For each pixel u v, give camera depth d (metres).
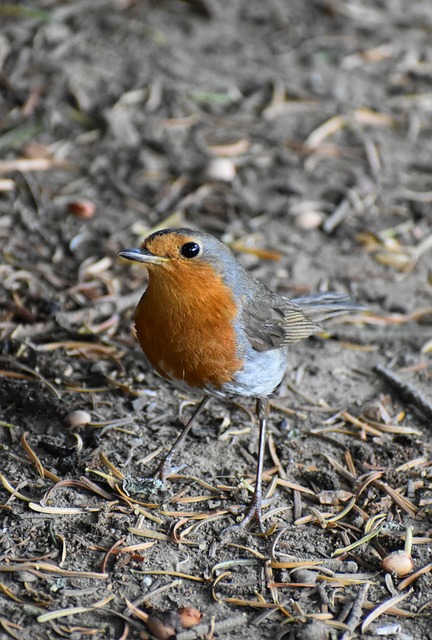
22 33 16.38
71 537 8.22
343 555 8.23
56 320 11.08
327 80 16.44
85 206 13.19
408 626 7.56
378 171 14.55
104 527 8.34
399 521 8.62
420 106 16.06
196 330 8.36
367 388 10.63
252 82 16.19
